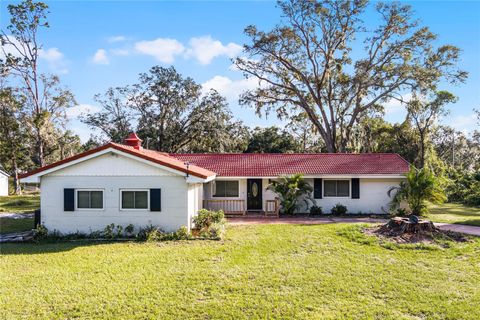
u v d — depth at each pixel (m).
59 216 15.24
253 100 41.56
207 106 44.59
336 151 40.97
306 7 37.53
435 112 43.16
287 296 7.98
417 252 11.87
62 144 59.44
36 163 64.69
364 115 42.00
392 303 7.65
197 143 47.41
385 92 38.25
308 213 22.62
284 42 39.41
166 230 15.09
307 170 22.94
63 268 10.27
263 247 12.64
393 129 47.06
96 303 7.69
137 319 6.94
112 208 15.19
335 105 41.81
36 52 43.41
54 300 7.87
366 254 11.62
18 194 46.62
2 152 47.16
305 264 10.47
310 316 6.96
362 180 22.72
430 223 14.50
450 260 10.92
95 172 15.27
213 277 9.28
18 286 8.78
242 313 7.12
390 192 22.44
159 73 43.66
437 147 63.16
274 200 21.84
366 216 21.56
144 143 43.44
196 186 17.50
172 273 9.64
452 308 7.36
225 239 14.07
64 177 15.32
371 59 38.81
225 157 25.45
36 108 44.53
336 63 38.56
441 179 21.08
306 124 57.78
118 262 10.80
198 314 7.10
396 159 24.39
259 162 24.42
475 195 28.58
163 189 15.16
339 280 9.05
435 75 35.69
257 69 41.53
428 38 36.84
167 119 44.62
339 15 37.47
